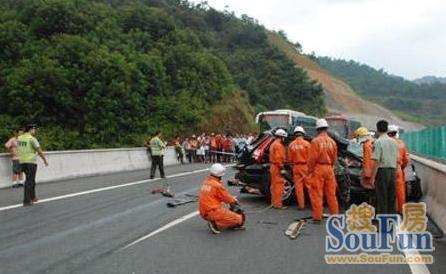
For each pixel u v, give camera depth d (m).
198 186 17.12
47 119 41.75
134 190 15.91
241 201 13.80
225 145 34.72
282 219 10.83
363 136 13.07
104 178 20.33
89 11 53.91
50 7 49.44
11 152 16.84
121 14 58.22
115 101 42.78
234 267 6.81
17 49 46.41
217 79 56.38
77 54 44.88
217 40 98.69
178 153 32.59
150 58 49.69
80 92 43.06
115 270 6.67
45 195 14.58
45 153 19.06
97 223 10.15
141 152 27.41
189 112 47.97
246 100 62.75
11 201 13.36
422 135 32.97
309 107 89.50
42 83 41.94
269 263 7.04
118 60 45.22
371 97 193.25
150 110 46.50
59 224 10.02
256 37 104.19
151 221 10.38
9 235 8.97
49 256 7.46
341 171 12.19
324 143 10.38
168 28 58.91
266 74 88.56
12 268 6.81
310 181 10.52
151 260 7.20
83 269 6.73
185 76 52.53
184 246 8.12
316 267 6.86
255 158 13.59
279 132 12.51
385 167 9.27
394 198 9.34
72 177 20.48
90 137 41.72
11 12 52.19
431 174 12.23
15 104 41.53
